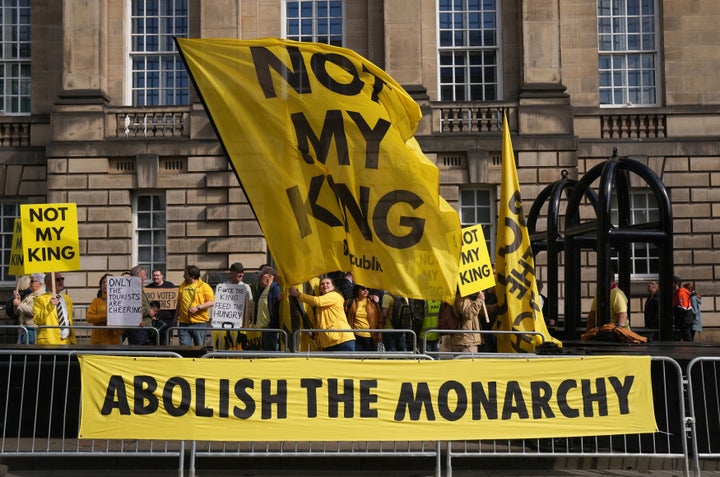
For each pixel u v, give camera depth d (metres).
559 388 10.38
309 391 10.14
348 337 13.96
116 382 10.00
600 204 14.61
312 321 14.59
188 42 12.35
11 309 20.83
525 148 26.22
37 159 27.48
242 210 26.39
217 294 16.14
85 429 9.93
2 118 27.66
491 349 17.70
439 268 12.41
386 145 12.42
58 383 11.98
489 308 18.45
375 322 17.14
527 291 14.81
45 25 28.06
